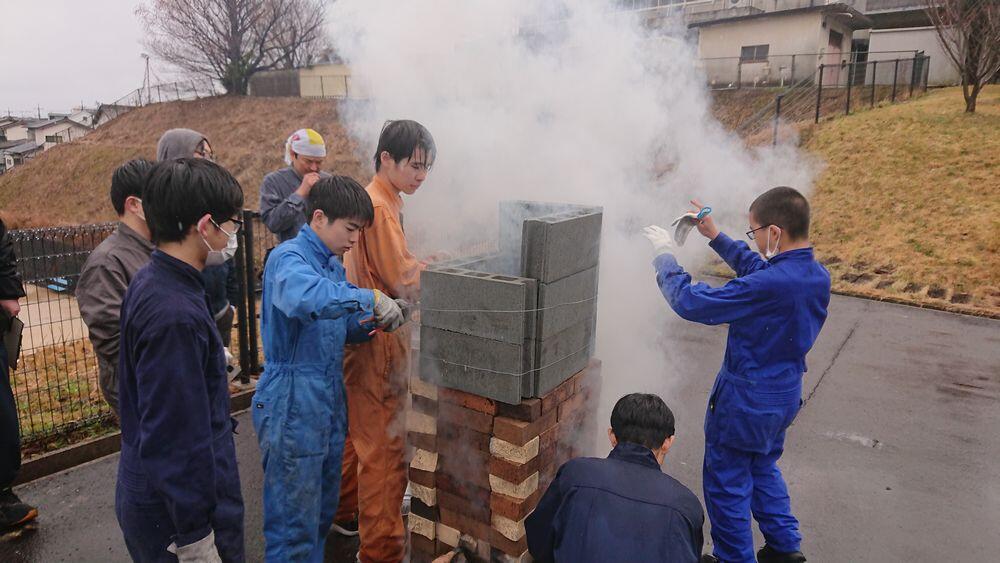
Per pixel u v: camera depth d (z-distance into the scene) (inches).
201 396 59.9
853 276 325.4
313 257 84.0
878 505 124.2
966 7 469.1
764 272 90.9
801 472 137.0
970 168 388.2
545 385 81.1
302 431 82.3
